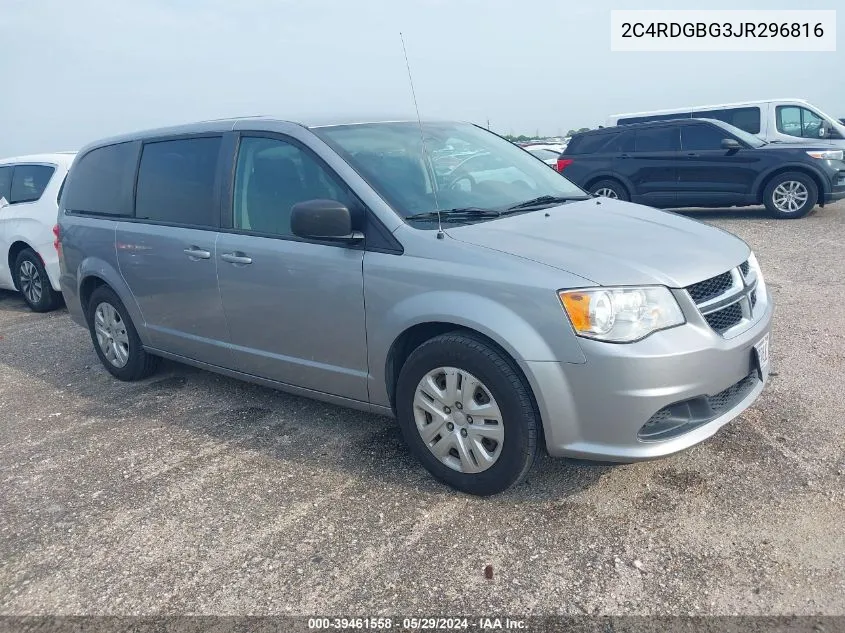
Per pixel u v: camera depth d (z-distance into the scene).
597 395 2.86
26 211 7.90
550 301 2.89
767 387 4.25
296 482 3.58
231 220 4.11
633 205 4.19
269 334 3.98
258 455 3.91
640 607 2.53
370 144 3.84
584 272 2.92
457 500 3.30
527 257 3.05
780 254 8.20
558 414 2.94
